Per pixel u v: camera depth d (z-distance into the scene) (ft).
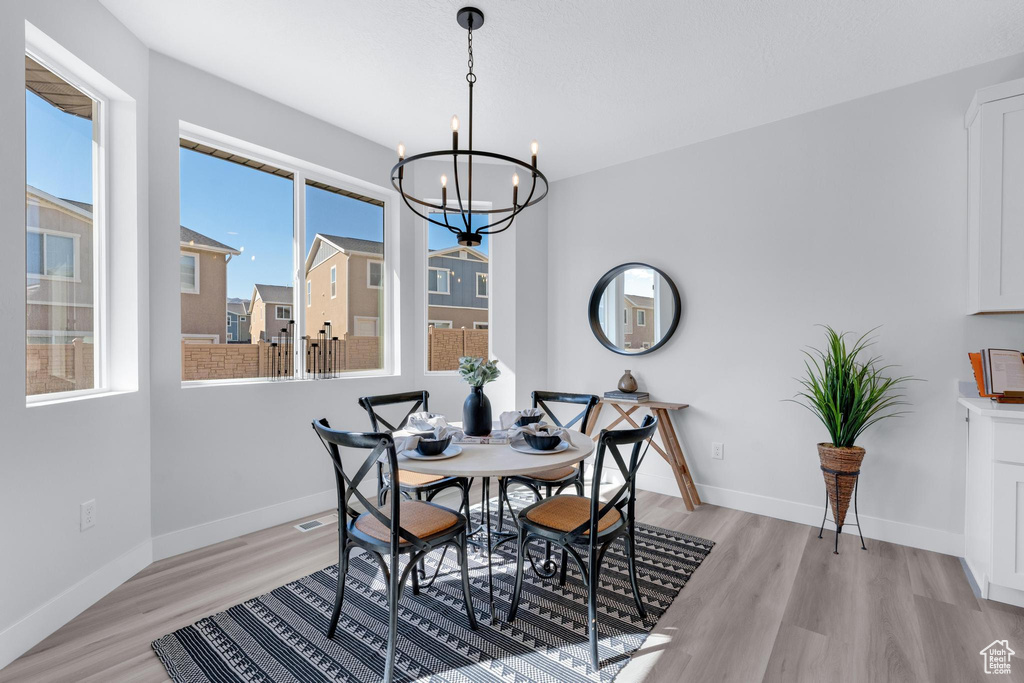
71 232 6.53
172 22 6.89
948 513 7.93
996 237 6.82
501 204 12.26
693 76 8.14
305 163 9.70
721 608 6.33
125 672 5.07
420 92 8.80
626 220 11.82
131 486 7.13
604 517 6.04
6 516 5.24
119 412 6.88
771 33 6.97
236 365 8.98
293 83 8.54
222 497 8.45
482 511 9.94
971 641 5.59
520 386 12.50
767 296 9.77
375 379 10.95
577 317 12.70
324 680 4.98
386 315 11.53
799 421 9.39
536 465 5.54
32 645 5.47
